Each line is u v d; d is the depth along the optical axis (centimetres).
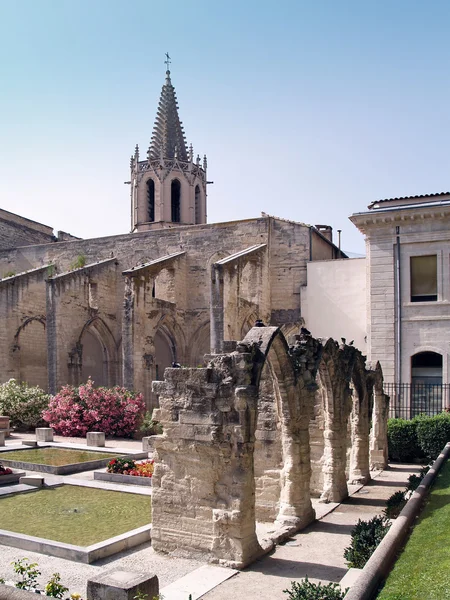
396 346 3188
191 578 1098
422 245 3183
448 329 3098
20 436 3309
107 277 4516
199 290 4453
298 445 1468
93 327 4372
